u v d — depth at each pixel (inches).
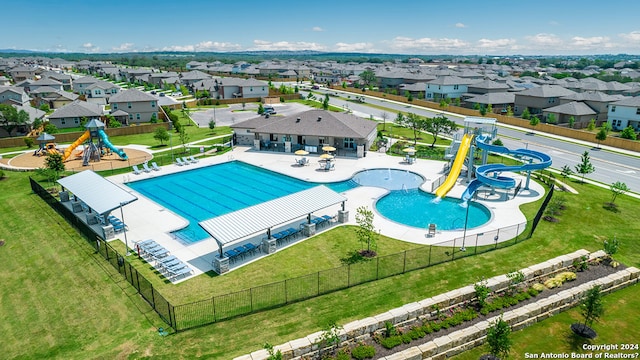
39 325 823.7
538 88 3511.3
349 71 7696.9
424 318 818.2
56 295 924.0
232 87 4596.5
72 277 993.5
